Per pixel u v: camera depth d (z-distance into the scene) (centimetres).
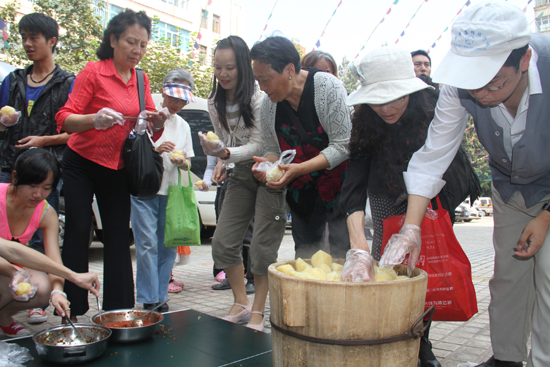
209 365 197
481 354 235
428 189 182
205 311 323
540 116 155
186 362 200
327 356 140
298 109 246
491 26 141
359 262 154
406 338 144
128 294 270
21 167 220
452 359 228
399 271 180
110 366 194
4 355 194
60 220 503
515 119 165
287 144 259
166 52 1278
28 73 324
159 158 274
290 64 227
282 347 152
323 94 236
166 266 327
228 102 281
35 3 1207
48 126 310
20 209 240
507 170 184
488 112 172
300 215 265
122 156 266
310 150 255
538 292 167
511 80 147
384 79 186
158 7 2172
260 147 278
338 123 237
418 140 195
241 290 291
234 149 268
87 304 257
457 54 150
